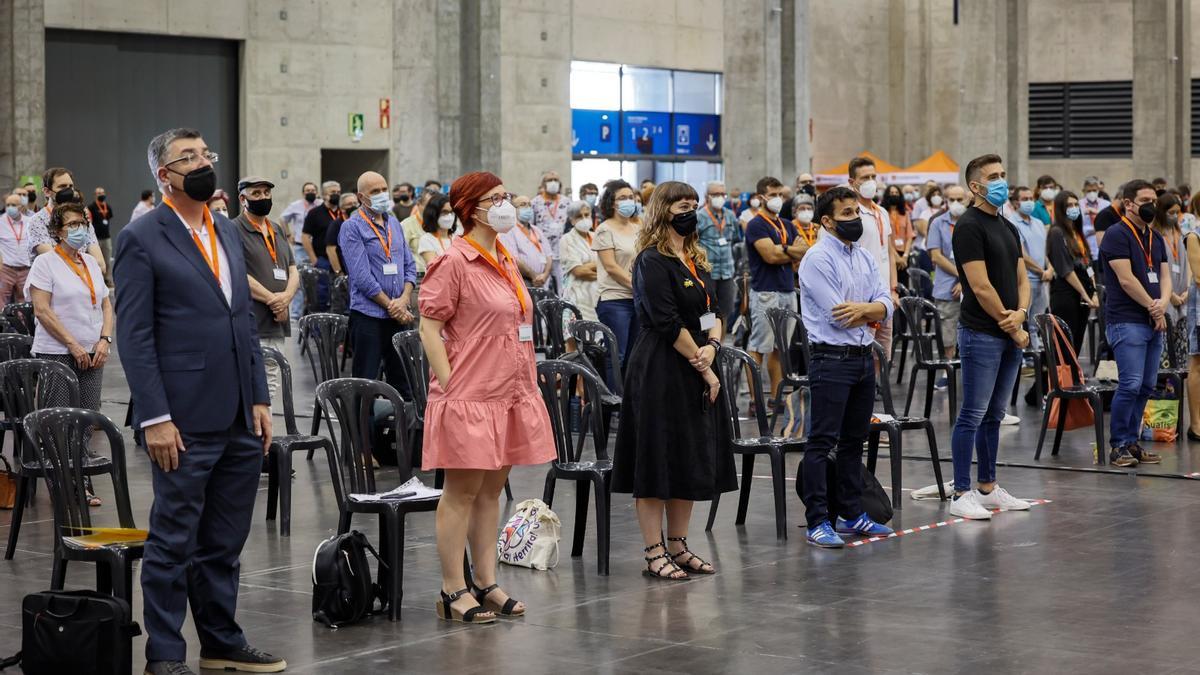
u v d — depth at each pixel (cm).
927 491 882
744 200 2342
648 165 3431
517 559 714
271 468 823
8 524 816
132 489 933
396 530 611
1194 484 924
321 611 600
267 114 2700
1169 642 564
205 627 537
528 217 1362
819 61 3641
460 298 588
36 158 2225
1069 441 1101
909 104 3825
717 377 681
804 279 748
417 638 581
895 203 1980
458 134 1834
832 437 753
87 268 895
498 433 590
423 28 1811
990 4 2767
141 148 2584
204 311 510
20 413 816
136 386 502
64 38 2478
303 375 1531
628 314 1089
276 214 2714
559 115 3127
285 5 2711
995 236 796
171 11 2572
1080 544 749
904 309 1209
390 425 988
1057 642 565
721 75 3578
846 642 568
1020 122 2811
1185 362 1155
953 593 647
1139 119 3158
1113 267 973
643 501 685
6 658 544
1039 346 1280
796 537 775
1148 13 3133
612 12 3297
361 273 1007
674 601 639
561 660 548
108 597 516
